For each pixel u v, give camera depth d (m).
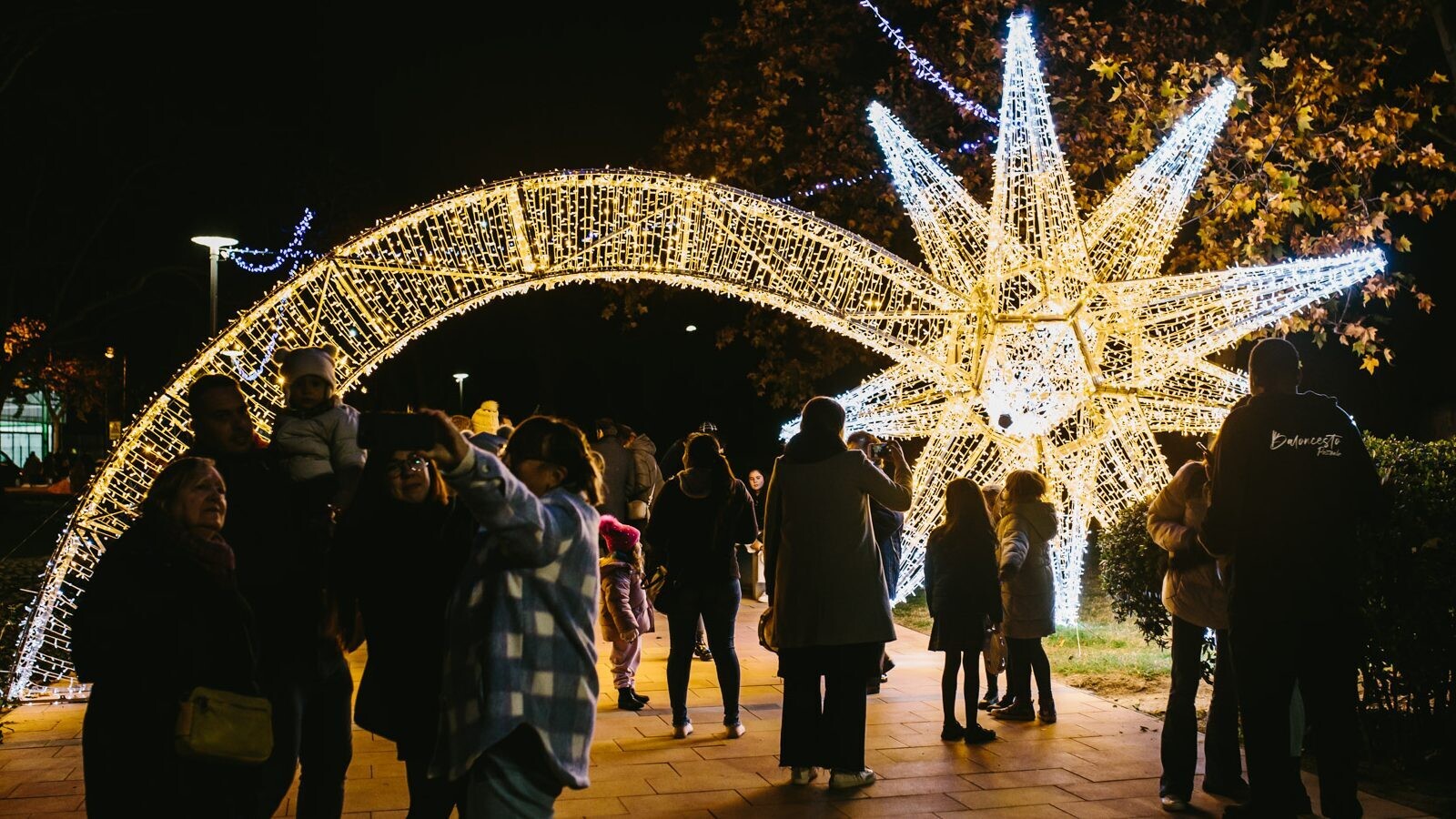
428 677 4.31
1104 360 11.24
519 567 3.70
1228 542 4.97
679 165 19.05
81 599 3.80
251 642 3.99
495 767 3.60
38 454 58.06
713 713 7.97
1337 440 4.89
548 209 10.02
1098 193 15.09
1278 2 15.50
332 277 9.38
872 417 11.69
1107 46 16.11
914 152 11.12
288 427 4.98
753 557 14.43
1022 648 7.56
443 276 9.70
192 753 3.64
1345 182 14.34
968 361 11.20
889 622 6.13
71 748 6.92
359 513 4.37
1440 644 6.23
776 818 5.62
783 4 18.38
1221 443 5.03
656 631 12.08
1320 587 4.80
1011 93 10.73
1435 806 5.77
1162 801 5.72
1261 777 4.85
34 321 29.64
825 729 6.11
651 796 5.98
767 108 18.41
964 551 7.07
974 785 6.14
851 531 6.10
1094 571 16.05
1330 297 14.38
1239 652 4.92
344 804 5.76
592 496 3.98
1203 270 14.35
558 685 3.67
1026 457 11.08
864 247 10.91
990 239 10.81
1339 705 4.83
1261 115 13.82
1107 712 7.86
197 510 3.87
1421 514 6.25
